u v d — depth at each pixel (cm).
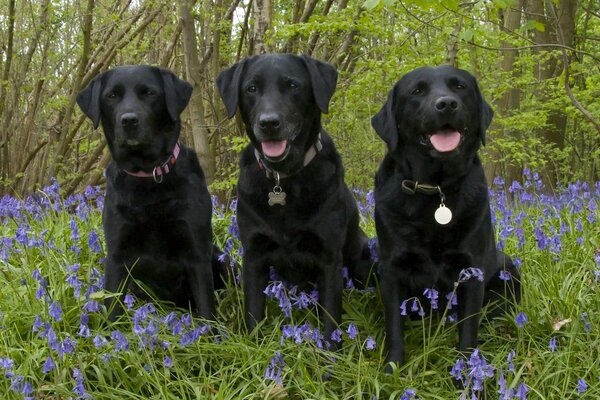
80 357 344
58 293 404
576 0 1179
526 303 428
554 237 479
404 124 388
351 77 906
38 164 1084
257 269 413
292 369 352
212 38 1019
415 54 838
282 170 392
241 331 428
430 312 409
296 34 866
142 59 1122
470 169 388
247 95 406
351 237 457
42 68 1012
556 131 1327
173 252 425
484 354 389
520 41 913
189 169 431
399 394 351
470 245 379
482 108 398
